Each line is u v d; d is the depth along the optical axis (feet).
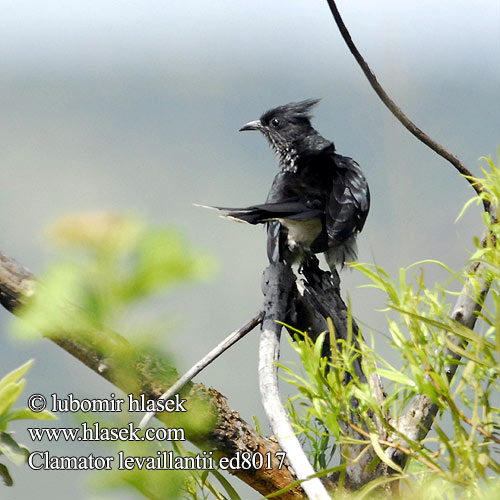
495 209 10.00
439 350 8.96
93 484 5.30
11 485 6.66
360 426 9.20
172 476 5.51
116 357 5.07
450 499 7.70
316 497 8.93
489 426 8.37
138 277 4.50
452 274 8.87
